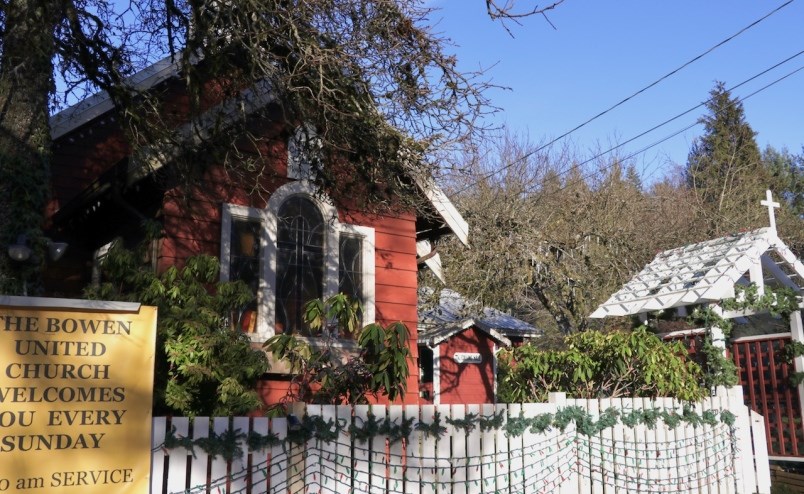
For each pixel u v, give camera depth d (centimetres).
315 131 1016
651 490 890
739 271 1127
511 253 2069
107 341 564
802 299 1145
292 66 917
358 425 685
